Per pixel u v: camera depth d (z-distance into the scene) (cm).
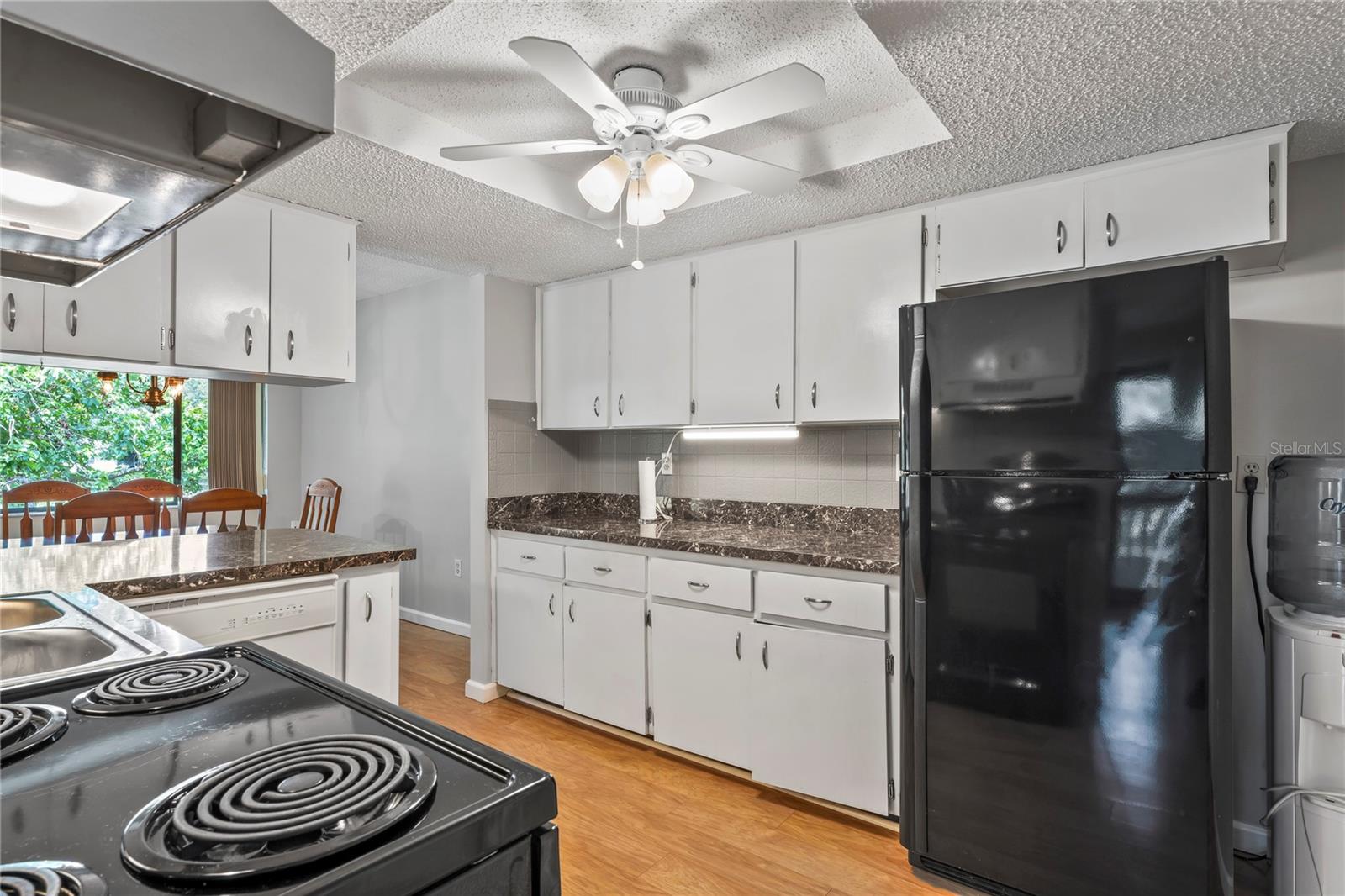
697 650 266
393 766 75
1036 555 176
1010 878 179
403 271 434
